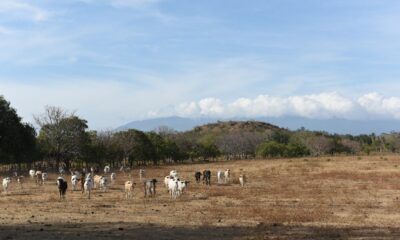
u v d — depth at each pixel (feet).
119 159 327.67
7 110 253.24
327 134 618.03
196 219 77.36
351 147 514.68
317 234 62.80
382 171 197.36
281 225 71.05
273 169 239.91
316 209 89.81
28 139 266.98
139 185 154.30
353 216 80.84
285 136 566.77
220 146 483.10
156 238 58.95
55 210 89.25
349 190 126.62
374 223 73.56
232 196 114.52
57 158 280.10
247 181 164.55
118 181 175.01
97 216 80.43
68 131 276.82
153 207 94.22
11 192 132.36
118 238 58.54
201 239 58.65
